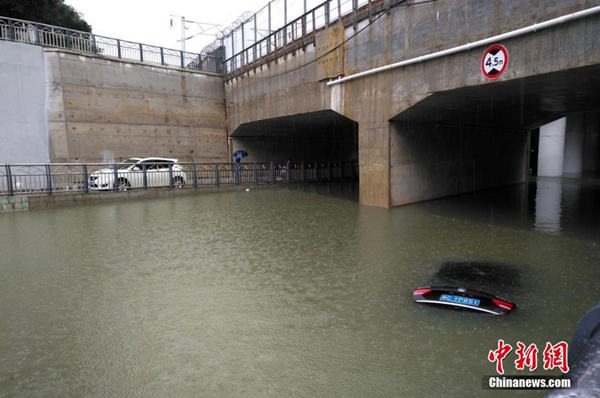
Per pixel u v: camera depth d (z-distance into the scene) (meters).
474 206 11.66
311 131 23.31
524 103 11.55
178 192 15.20
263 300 4.66
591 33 6.55
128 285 5.27
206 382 3.03
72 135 16.61
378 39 10.73
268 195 15.52
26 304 4.66
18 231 8.83
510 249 6.73
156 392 2.92
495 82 8.11
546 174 21.69
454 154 13.81
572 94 10.11
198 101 20.36
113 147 17.77
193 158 20.30
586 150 23.03
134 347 3.60
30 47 15.62
